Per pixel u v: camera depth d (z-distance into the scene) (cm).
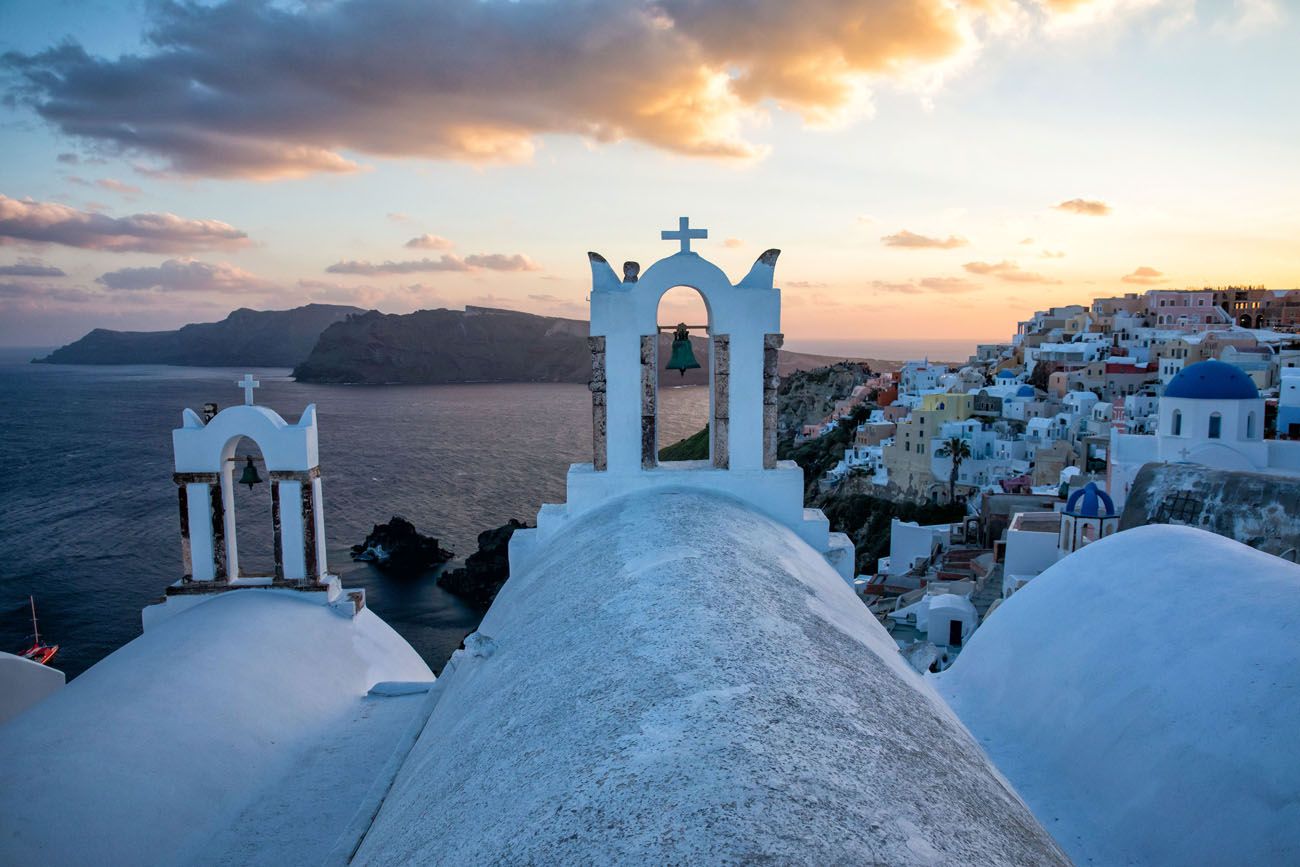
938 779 344
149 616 1072
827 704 371
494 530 6612
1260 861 495
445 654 5106
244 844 634
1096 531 2577
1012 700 792
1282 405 5034
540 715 394
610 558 630
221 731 741
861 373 13538
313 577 1087
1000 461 7319
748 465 939
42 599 5744
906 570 4669
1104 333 11056
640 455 934
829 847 248
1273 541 1617
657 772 291
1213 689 596
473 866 286
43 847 538
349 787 724
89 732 664
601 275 933
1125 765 619
